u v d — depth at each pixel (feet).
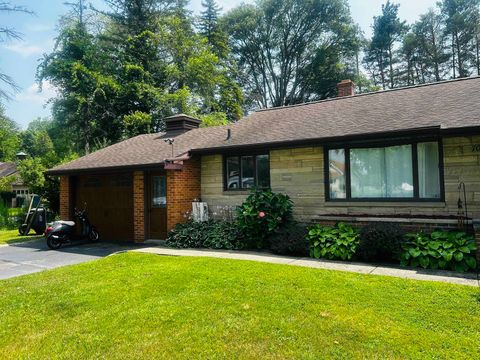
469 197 23.11
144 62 82.64
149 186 37.19
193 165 35.86
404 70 131.34
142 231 36.27
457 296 15.03
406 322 12.90
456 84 31.91
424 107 27.53
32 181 56.54
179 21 88.28
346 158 28.07
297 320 13.52
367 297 15.38
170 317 14.42
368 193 27.25
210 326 13.46
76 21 80.94
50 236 33.88
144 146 43.60
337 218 27.27
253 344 12.03
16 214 64.59
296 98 135.54
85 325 14.26
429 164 24.82
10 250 33.76
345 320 13.26
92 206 41.27
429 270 20.03
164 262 23.82
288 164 31.04
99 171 37.50
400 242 21.80
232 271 20.29
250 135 33.60
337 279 18.01
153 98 78.13
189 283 18.53
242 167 34.22
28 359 11.91
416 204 24.85
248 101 141.08
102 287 18.75
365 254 22.61
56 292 18.40
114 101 77.41
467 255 19.90
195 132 44.52
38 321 14.96
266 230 28.07
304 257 24.88
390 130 24.25
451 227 22.57
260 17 132.87
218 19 115.24
